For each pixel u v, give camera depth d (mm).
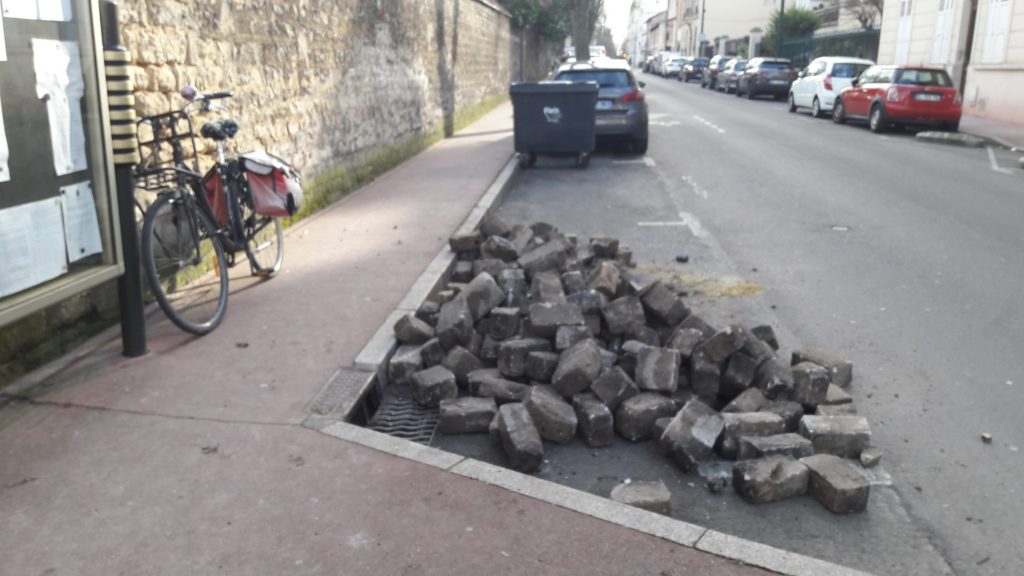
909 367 5176
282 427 3895
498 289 5387
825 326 5926
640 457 4129
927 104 18125
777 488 3666
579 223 9453
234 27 7035
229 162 5738
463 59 20016
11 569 2867
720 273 7324
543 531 3088
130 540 3033
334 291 5977
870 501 3686
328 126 9555
